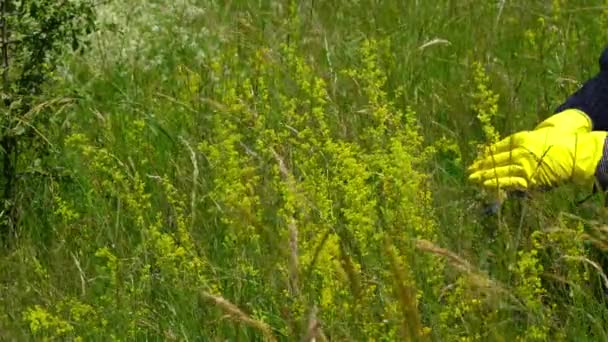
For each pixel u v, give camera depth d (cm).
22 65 784
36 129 787
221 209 630
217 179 622
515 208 639
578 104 602
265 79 878
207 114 829
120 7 1063
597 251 625
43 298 620
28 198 769
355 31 1042
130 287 610
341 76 908
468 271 504
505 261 571
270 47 977
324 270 533
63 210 670
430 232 586
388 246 483
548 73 921
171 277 622
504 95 861
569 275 580
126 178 755
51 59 806
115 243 676
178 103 855
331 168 631
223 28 1041
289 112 721
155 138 838
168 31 1037
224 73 913
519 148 571
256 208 636
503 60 965
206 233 681
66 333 588
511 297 531
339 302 538
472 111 823
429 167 752
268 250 605
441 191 654
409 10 1068
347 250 591
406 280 485
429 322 558
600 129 597
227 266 646
